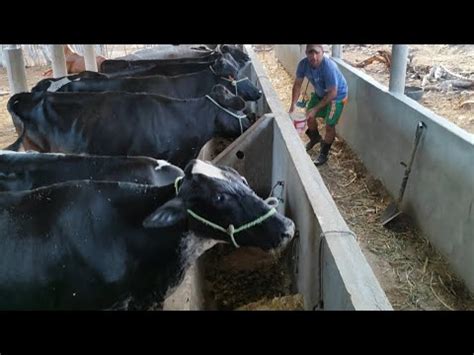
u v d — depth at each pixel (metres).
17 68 7.62
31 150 6.14
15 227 3.28
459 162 5.06
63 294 3.31
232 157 5.86
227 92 6.29
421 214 5.87
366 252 5.65
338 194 7.03
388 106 6.79
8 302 3.32
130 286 3.41
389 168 6.79
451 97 10.37
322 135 9.12
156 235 3.37
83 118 5.87
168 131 5.98
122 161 4.45
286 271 4.71
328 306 3.28
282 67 14.97
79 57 12.12
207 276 4.75
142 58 11.87
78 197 3.36
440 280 5.15
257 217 3.41
